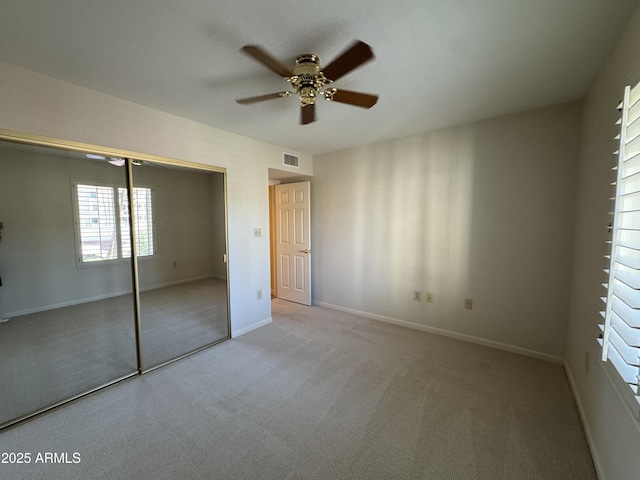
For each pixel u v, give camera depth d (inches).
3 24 53.7
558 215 99.7
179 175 122.4
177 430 70.1
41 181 107.9
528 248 106.1
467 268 120.1
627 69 54.5
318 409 77.5
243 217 130.2
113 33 57.4
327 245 167.2
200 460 61.1
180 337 124.2
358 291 155.8
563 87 83.7
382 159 141.3
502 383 89.5
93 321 120.6
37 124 73.7
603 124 69.5
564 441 65.9
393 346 116.7
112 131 87.6
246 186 131.0
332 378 93.0
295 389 87.0
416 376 93.8
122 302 121.1
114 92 84.7
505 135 107.6
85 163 105.3
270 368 99.6
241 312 130.7
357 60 55.4
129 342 117.7
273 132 124.0
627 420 46.2
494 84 81.3
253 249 135.5
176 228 128.0
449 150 121.1
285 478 56.7
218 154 118.3
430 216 128.6
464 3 49.4
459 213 120.6
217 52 64.6
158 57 66.4
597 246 70.1
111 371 97.7
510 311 111.2
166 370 99.0
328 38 59.6
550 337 103.7
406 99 91.0
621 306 49.1
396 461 60.6
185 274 129.6
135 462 60.6
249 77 76.0
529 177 104.1
